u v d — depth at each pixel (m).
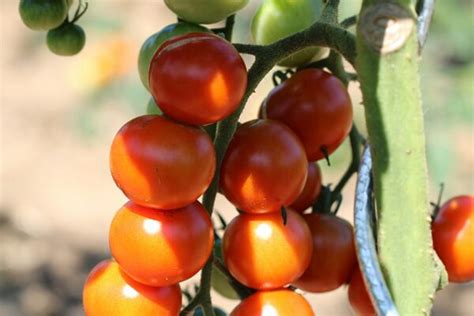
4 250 1.60
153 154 0.46
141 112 1.44
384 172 0.46
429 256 0.46
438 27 1.34
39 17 0.55
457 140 1.61
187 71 0.46
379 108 0.45
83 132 1.58
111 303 0.48
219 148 0.49
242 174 0.48
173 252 0.47
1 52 2.02
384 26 0.45
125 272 0.48
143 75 0.52
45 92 1.93
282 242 0.49
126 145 0.46
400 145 0.45
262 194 0.48
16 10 2.12
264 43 0.54
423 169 0.46
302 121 0.50
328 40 0.47
